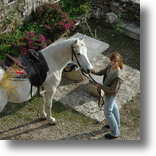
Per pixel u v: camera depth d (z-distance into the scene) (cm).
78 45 697
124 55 1009
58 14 1039
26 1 1011
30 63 718
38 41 943
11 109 831
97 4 1097
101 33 1073
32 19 1048
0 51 928
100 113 836
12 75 698
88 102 859
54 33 1002
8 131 787
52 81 745
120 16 1091
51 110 835
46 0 1070
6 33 992
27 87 722
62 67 747
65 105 849
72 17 1070
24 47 927
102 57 977
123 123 827
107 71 714
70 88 887
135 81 921
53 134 789
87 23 1090
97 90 776
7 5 973
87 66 699
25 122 807
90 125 811
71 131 796
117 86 704
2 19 981
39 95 863
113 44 1041
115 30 1078
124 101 870
